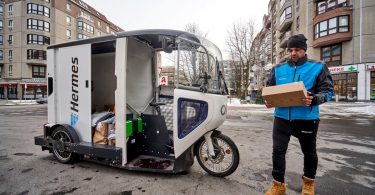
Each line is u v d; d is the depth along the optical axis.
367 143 6.18
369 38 23.08
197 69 3.77
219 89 4.07
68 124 4.34
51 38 43.47
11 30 42.12
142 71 4.59
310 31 27.83
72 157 4.18
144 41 4.55
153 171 3.55
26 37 41.34
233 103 25.30
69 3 47.72
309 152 2.80
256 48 30.48
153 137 4.13
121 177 3.59
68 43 4.28
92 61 5.08
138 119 4.14
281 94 2.61
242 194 3.02
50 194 3.04
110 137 3.99
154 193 3.04
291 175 3.72
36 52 41.53
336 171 3.97
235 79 29.34
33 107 22.83
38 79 42.62
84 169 3.95
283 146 2.85
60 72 4.40
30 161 4.43
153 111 4.74
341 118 11.93
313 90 2.75
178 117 3.48
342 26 24.09
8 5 42.16
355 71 23.69
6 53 42.66
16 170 3.93
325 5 26.14
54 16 43.66
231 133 7.55
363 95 23.28
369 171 3.98
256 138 6.73
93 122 4.16
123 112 3.71
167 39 3.76
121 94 3.72
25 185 3.32
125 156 3.72
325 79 2.69
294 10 33.22
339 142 6.31
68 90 4.32
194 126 3.47
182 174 3.71
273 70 3.13
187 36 3.69
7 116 13.48
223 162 3.71
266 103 2.82
